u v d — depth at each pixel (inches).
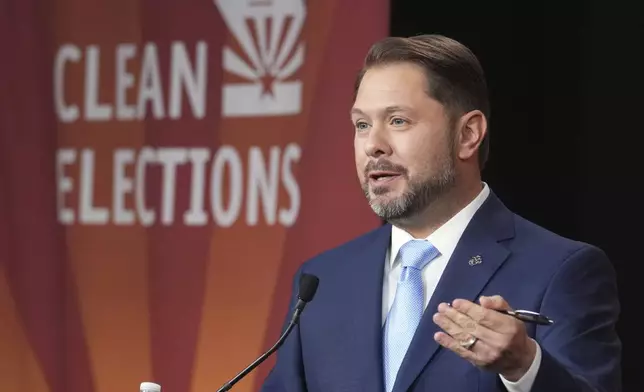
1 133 438.6
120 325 417.4
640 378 403.9
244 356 399.2
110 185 425.7
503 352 196.1
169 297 411.8
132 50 429.1
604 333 231.8
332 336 250.8
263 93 407.5
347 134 394.3
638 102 409.1
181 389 405.7
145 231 418.6
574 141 415.2
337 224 391.5
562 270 234.8
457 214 250.1
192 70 419.5
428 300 245.0
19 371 426.3
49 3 440.8
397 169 243.0
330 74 398.0
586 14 415.5
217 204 409.7
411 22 426.3
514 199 419.2
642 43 409.4
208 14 419.2
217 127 413.4
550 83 418.0
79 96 433.4
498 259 241.4
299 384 254.8
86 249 425.7
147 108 424.2
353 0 396.8
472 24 423.5
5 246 433.1
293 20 405.4
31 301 428.1
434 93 245.4
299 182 398.6
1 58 442.9
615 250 409.4
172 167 418.3
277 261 398.9
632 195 408.5
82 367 420.5
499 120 421.7
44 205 431.8
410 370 232.1
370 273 255.3
